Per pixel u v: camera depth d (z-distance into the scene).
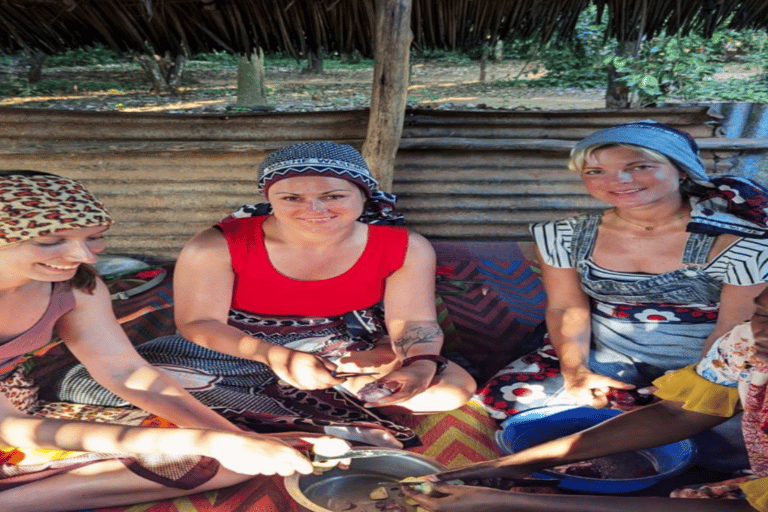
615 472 2.31
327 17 4.22
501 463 2.11
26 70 19.30
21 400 2.29
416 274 2.77
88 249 1.94
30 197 1.85
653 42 7.89
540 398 2.67
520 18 4.22
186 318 2.70
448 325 3.77
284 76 20.25
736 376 1.78
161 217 5.18
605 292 2.73
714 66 8.22
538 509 1.87
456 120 5.11
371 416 2.59
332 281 2.71
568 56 15.98
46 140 5.02
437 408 2.65
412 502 2.01
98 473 2.03
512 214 5.25
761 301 1.65
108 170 5.07
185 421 2.20
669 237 2.56
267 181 2.47
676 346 2.68
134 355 2.33
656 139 2.35
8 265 1.87
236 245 2.64
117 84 17.62
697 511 1.73
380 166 4.62
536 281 4.54
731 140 5.02
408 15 4.23
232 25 4.13
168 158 5.05
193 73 19.94
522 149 5.09
